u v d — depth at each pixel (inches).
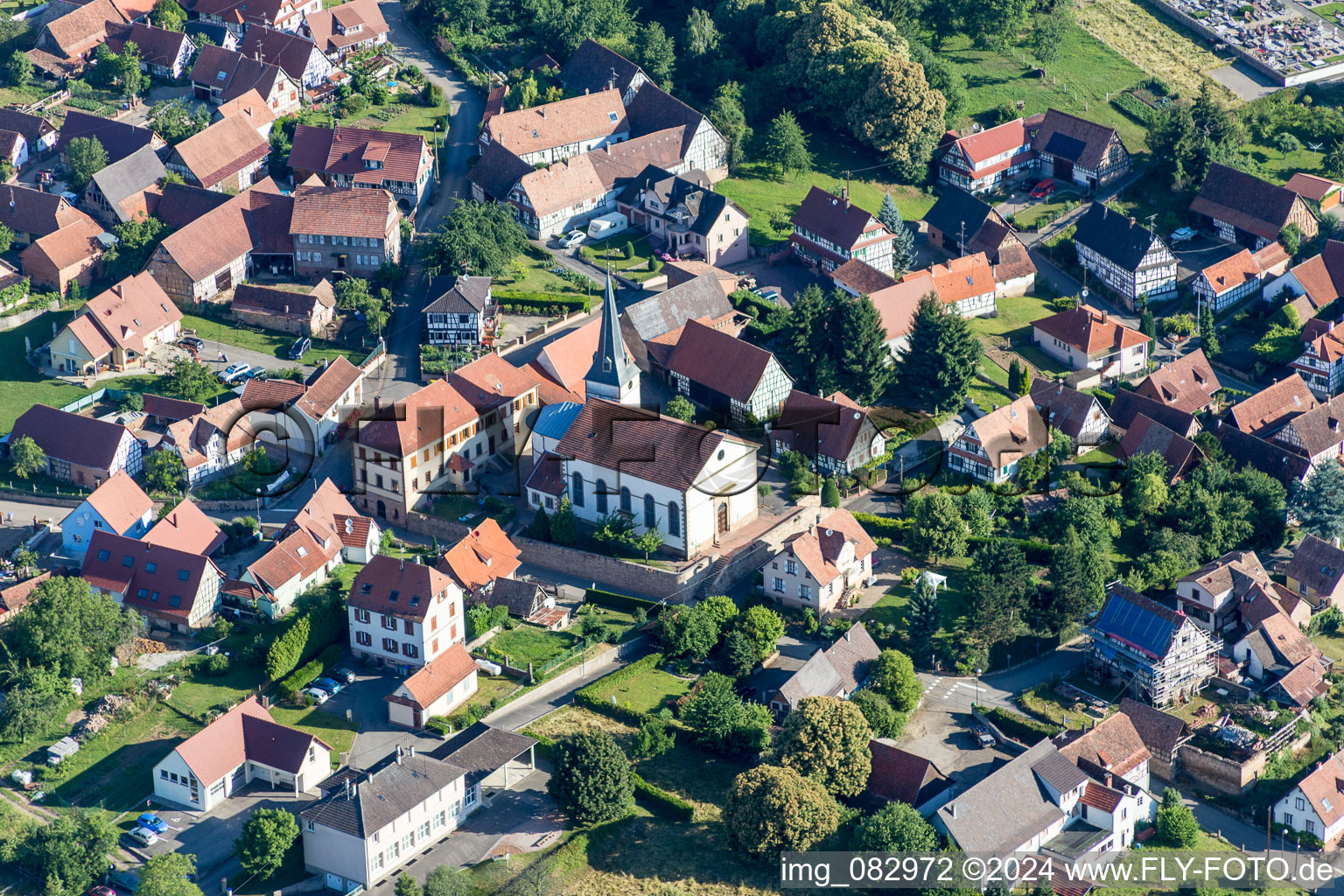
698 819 6943.9
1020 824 6929.1
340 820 6441.9
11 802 6860.2
